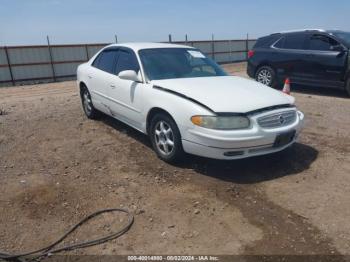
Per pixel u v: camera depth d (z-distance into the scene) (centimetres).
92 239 321
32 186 423
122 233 329
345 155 512
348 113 769
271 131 427
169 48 584
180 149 454
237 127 414
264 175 447
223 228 335
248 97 445
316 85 998
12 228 340
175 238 321
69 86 1598
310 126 664
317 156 508
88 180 438
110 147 550
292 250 303
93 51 2208
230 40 3061
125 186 421
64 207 376
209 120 412
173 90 461
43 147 559
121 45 605
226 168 466
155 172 457
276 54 1075
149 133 512
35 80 2005
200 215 357
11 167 482
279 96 470
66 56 2100
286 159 497
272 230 331
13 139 601
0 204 382
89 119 719
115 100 579
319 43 981
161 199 389
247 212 362
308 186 417
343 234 324
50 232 333
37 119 737
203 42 2809
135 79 512
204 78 526
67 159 507
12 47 1888
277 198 390
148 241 318
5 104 972
